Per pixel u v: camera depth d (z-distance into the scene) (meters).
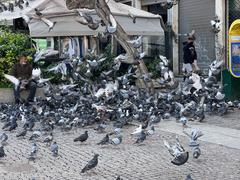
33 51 16.84
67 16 16.69
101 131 10.99
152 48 23.09
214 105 13.07
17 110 12.66
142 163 8.30
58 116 11.41
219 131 10.93
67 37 19.84
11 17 17.41
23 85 14.99
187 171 7.77
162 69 13.95
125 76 13.42
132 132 10.45
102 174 7.64
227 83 14.40
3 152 8.52
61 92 12.93
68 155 8.91
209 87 13.30
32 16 15.56
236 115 13.09
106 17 13.43
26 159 8.66
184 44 20.58
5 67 16.34
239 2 19.39
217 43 19.78
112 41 18.58
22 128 11.33
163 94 12.98
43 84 14.02
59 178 7.42
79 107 11.90
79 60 13.73
